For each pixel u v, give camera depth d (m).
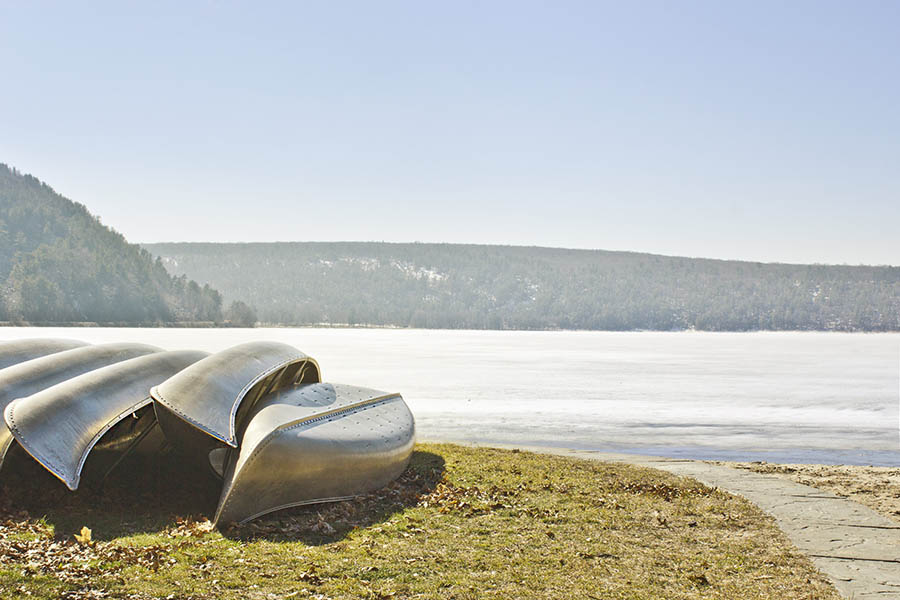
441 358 57.47
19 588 5.41
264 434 7.81
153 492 8.91
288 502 7.98
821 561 7.07
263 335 110.06
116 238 159.50
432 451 13.00
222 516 7.52
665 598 5.89
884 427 20.88
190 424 8.16
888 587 6.34
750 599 5.93
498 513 8.55
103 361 10.20
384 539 7.25
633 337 148.62
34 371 9.34
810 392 32.06
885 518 8.87
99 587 5.60
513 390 31.20
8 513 7.87
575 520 8.33
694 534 7.92
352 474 8.61
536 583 6.12
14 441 8.44
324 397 9.83
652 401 27.64
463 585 6.01
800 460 15.42
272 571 6.19
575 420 21.48
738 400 28.41
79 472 7.62
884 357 69.06
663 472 11.89
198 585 5.79
